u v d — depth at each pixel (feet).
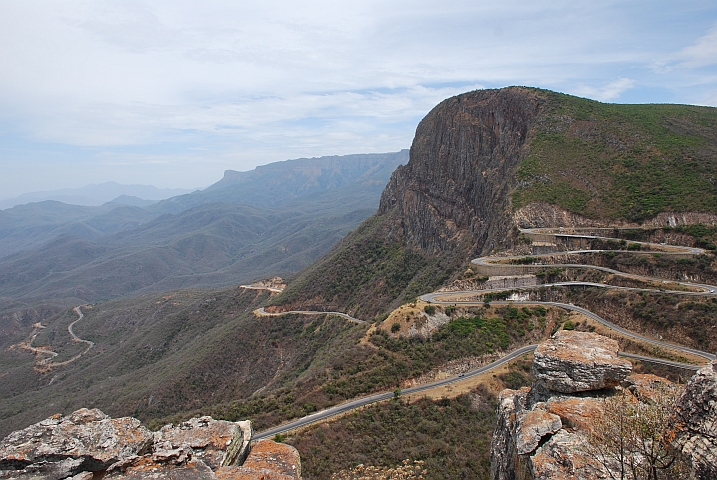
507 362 231.91
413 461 163.32
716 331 207.41
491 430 178.60
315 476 158.81
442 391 209.67
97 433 61.67
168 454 60.29
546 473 61.52
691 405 56.70
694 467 51.83
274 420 207.72
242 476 58.23
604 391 81.87
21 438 59.47
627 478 56.75
